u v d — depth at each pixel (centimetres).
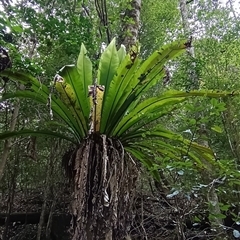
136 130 244
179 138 253
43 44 342
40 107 351
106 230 197
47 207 479
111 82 216
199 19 519
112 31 405
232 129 405
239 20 497
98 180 203
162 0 622
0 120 392
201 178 324
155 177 297
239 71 421
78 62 230
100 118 211
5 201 491
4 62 223
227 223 337
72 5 409
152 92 426
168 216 304
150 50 576
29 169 455
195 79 421
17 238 478
